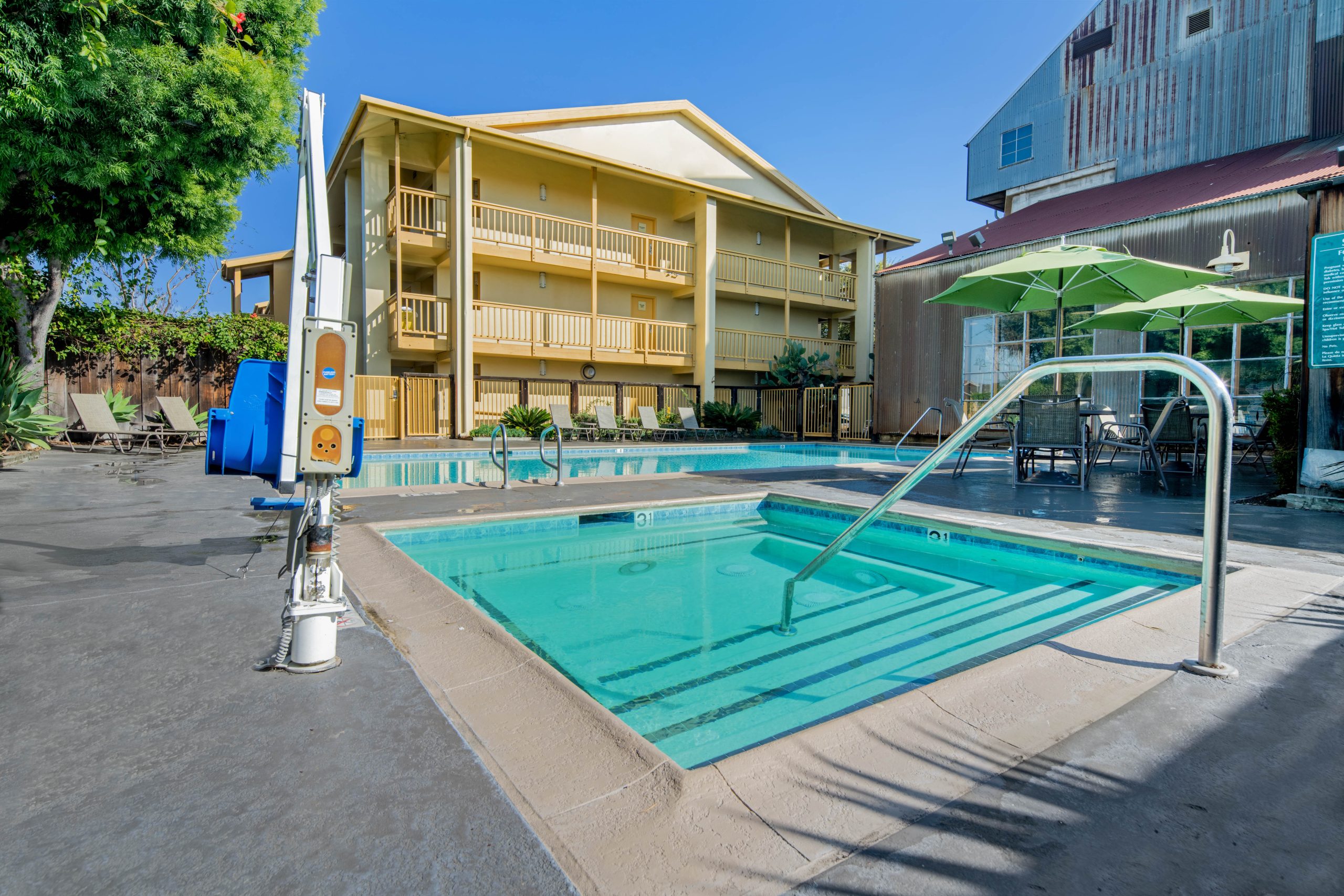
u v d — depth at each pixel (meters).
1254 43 15.66
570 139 17.55
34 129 6.54
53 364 11.60
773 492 6.16
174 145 7.46
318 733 1.58
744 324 21.03
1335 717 1.69
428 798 1.32
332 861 1.13
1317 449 5.19
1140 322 8.83
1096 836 1.22
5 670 1.93
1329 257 5.06
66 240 8.38
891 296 15.58
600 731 1.59
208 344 12.77
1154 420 7.79
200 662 2.01
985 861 1.16
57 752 1.47
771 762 1.46
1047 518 4.76
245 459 2.58
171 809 1.27
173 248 10.05
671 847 1.19
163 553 3.47
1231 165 14.54
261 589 2.81
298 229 2.14
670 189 19.17
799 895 1.07
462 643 2.20
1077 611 3.35
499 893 1.06
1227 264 8.30
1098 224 11.79
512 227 16.70
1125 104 18.09
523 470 9.31
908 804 1.33
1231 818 1.28
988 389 13.88
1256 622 2.40
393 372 16.22
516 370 16.98
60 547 3.60
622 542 5.15
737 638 3.10
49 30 6.01
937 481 7.29
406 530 4.40
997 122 21.36
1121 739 1.58
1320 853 1.17
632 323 17.72
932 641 2.99
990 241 14.77
